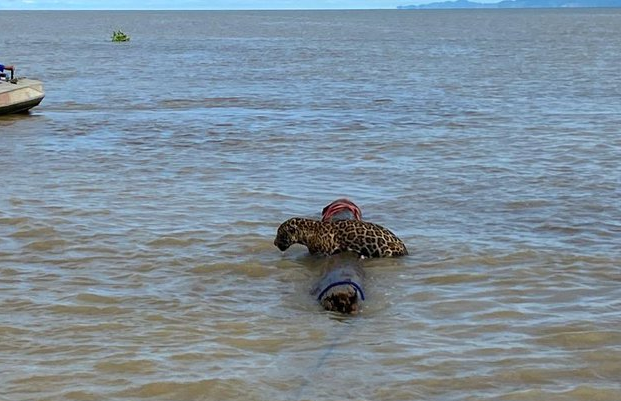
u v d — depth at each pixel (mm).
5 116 22266
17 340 7191
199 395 6148
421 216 11555
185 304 8148
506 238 10438
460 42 74750
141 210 11812
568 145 17344
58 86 31141
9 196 12523
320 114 23094
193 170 14781
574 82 33125
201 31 106812
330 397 6113
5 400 6059
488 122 21188
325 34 97125
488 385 6332
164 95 28250
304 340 7219
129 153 16562
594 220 11297
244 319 7746
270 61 47562
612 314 7832
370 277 8977
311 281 8938
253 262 9539
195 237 10469
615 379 6449
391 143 17812
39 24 145875
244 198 12609
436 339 7246
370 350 6988
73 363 6711
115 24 145750
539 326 7539
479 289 8594
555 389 6258
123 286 8688
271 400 6066
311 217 11484
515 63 45312
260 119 22031
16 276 8953
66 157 16047
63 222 11086
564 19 193375
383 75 37469
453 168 14930
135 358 6793
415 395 6156
